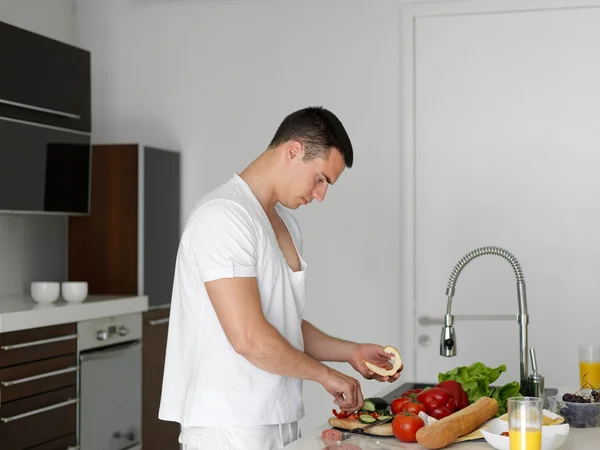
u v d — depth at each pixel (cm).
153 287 430
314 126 214
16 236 415
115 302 390
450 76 419
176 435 448
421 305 423
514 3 409
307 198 221
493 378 242
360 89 430
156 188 435
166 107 462
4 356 321
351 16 431
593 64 402
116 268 424
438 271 421
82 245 430
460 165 418
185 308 214
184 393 217
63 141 390
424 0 419
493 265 414
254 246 206
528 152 410
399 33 425
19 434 328
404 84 425
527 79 409
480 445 192
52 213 383
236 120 451
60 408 353
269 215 223
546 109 407
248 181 220
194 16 457
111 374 388
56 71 384
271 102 445
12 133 357
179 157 458
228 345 209
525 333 248
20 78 360
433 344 422
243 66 449
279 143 218
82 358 367
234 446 204
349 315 431
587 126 403
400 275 424
